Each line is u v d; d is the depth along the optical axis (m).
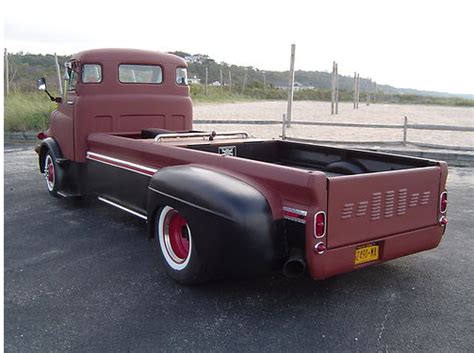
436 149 11.87
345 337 3.48
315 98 54.94
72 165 6.55
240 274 3.72
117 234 5.69
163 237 4.41
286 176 3.69
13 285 4.27
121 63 6.60
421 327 3.62
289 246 3.70
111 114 6.56
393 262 4.93
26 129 14.16
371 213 3.81
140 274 4.54
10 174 8.99
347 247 3.70
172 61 7.05
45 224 6.03
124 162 5.48
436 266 4.84
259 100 44.38
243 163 4.05
